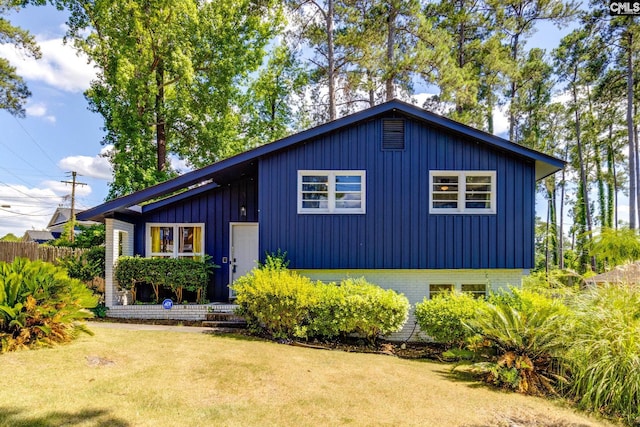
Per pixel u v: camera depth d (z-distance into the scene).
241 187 11.27
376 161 8.91
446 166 8.88
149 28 15.32
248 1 17.45
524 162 8.88
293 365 5.75
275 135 19.98
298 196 8.88
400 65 14.99
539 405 4.84
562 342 5.51
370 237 8.83
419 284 8.96
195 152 17.81
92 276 9.78
